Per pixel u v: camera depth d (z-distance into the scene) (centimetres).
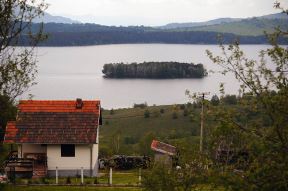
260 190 1432
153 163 2178
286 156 1414
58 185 3403
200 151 1700
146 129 13162
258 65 1508
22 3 2306
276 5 1524
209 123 1616
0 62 2286
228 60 1528
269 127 1449
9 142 4019
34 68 2383
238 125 1495
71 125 4203
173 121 13412
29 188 3281
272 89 1479
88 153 4119
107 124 14038
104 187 3316
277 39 1492
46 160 4059
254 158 1462
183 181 1967
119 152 6400
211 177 1559
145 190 2109
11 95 2325
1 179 3506
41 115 4281
